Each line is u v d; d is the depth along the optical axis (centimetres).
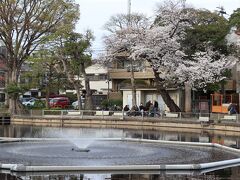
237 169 1633
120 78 5888
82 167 1544
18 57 5181
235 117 3647
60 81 5459
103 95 6619
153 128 3934
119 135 3183
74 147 2262
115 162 1748
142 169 1569
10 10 4994
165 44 4244
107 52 4678
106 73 6481
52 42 4866
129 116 4300
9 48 5128
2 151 2086
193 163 1766
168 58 4250
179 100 5059
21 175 1462
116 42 4509
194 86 4325
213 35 4297
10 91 4975
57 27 5053
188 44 4378
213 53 4325
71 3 5053
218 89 4559
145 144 2484
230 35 4462
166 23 4369
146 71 5494
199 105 4925
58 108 5231
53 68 5253
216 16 4441
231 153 2105
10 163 1695
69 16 5019
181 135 3228
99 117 4347
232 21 4009
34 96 7631
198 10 4419
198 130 3709
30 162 1727
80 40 4850
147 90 5288
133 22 4575
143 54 4253
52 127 4066
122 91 5509
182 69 4144
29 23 5047
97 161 1767
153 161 1805
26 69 6228
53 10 5025
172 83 4331
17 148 2216
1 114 4700
